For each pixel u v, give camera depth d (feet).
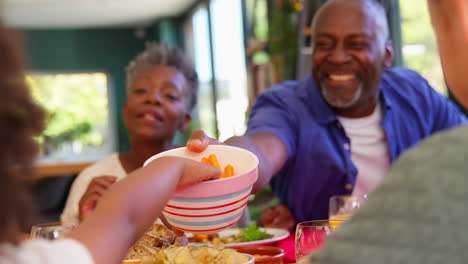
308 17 12.42
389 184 1.68
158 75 6.70
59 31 37.58
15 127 1.64
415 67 10.60
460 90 2.06
